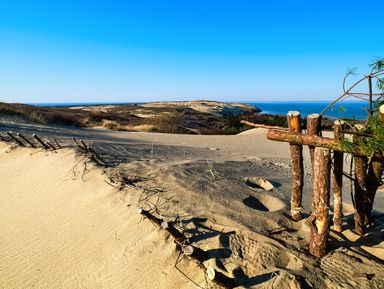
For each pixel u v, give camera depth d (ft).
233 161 28.84
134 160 24.85
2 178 24.91
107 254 12.78
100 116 102.37
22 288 12.53
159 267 11.14
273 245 11.57
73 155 24.54
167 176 19.02
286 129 12.82
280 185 20.39
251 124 14.19
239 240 11.90
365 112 11.80
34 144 32.27
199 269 10.54
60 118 81.46
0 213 19.45
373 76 10.32
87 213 16.16
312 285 9.75
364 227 12.71
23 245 15.34
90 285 11.63
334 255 11.16
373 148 10.56
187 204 15.01
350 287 9.67
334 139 10.98
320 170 11.07
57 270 12.97
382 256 11.53
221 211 14.25
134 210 14.85
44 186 21.25
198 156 33.47
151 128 87.04
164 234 12.39
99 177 19.51
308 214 14.97
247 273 10.25
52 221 16.70
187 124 99.66
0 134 37.17
